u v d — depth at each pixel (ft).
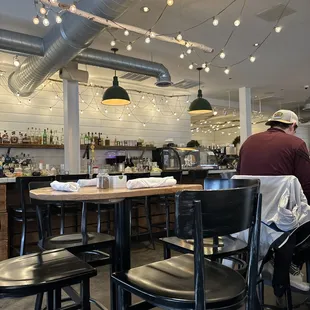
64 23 10.84
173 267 4.75
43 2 9.16
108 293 9.04
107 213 14.29
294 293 8.50
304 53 17.57
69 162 17.10
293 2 12.17
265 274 6.64
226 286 4.01
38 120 19.66
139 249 13.69
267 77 22.22
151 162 22.33
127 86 23.52
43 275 4.33
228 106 30.22
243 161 7.50
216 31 14.57
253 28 14.33
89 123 21.76
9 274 4.38
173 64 18.95
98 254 7.54
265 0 11.98
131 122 23.80
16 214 11.44
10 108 18.74
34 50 12.66
